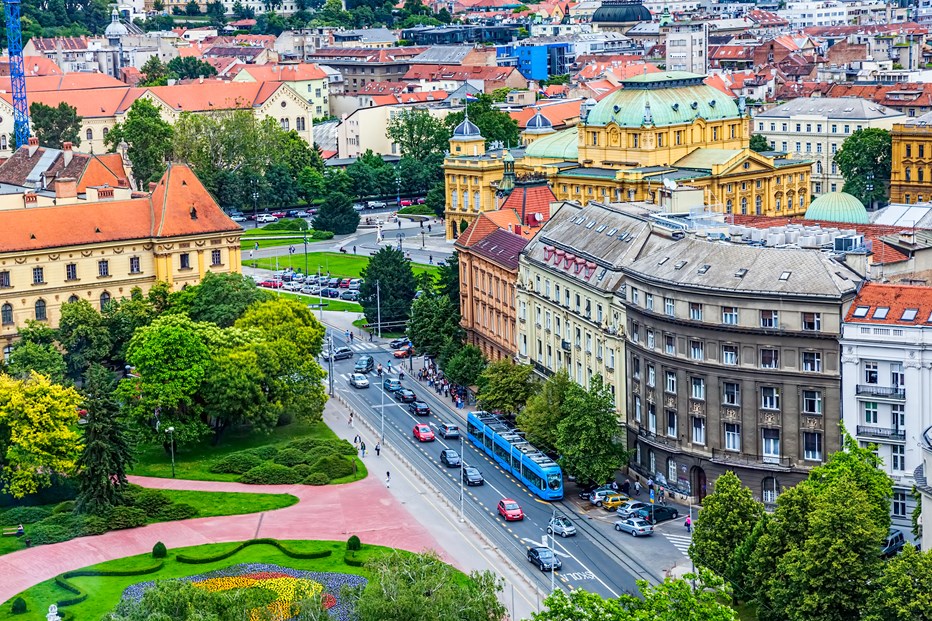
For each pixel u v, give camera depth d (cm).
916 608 19362
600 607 19062
